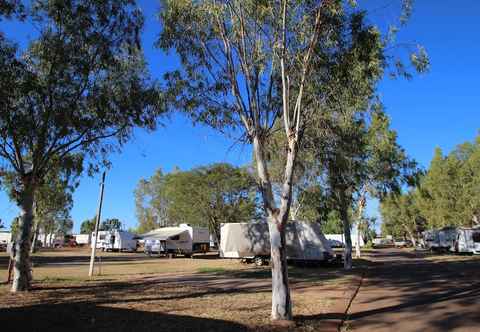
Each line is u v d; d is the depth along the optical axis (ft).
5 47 45.52
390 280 62.34
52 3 48.88
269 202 33.47
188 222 196.54
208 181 189.37
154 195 255.70
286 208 32.96
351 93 36.37
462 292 47.24
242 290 52.60
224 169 191.11
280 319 32.24
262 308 38.27
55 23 50.31
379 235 415.23
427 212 205.77
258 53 35.24
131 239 207.10
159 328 30.17
